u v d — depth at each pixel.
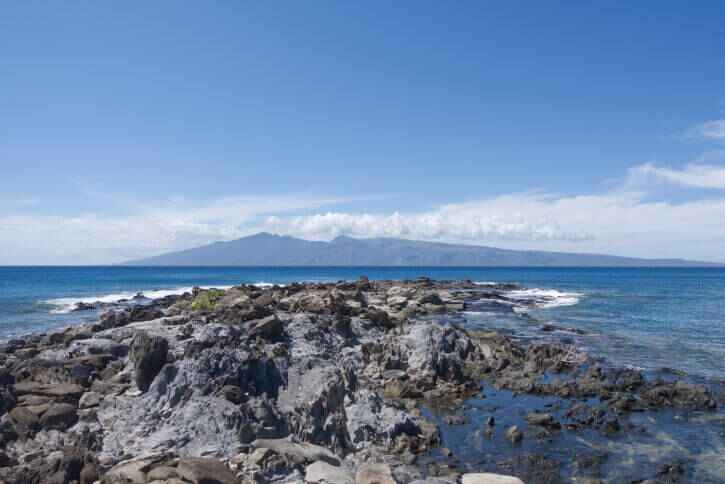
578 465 13.59
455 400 19.84
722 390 21.48
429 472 12.95
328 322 26.52
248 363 16.28
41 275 156.62
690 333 37.16
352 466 13.13
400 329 29.36
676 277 161.12
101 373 18.47
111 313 31.61
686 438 15.78
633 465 13.64
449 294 67.38
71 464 11.01
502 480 11.75
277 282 115.12
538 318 46.53
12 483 10.48
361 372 22.19
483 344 27.80
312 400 15.00
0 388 15.44
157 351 16.48
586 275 187.62
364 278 76.69
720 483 12.63
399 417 15.51
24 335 34.72
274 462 11.70
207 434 13.10
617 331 38.16
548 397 20.38
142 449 12.55
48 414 14.12
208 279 133.00
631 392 21.05
